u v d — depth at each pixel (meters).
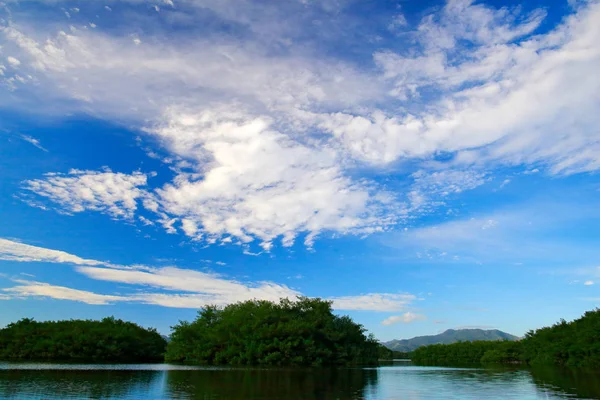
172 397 30.36
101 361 110.31
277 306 110.19
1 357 112.25
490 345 176.50
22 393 31.03
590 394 36.12
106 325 129.12
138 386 37.62
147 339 133.25
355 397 32.53
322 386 41.38
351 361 107.31
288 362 94.62
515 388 41.88
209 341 104.88
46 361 96.25
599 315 104.12
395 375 65.62
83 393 31.56
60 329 121.56
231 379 48.12
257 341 97.00
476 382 49.84
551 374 67.06
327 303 113.19
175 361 111.69
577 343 99.50
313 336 102.88
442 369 93.00
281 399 30.22
